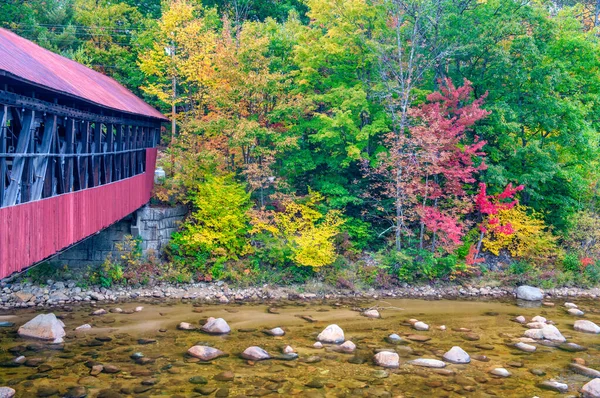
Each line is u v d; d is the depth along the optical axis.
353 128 20.31
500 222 20.77
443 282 19.69
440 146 18.14
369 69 23.06
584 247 22.22
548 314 15.76
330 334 11.89
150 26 29.69
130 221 18.14
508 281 20.02
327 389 8.80
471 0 23.25
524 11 21.78
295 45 22.62
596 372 9.98
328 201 21.55
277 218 19.42
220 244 19.09
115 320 13.22
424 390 8.91
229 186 19.38
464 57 22.88
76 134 13.26
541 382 9.41
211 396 8.27
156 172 23.59
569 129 21.69
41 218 9.73
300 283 18.56
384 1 21.52
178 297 16.47
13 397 7.87
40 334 11.27
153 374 9.19
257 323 13.46
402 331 13.05
